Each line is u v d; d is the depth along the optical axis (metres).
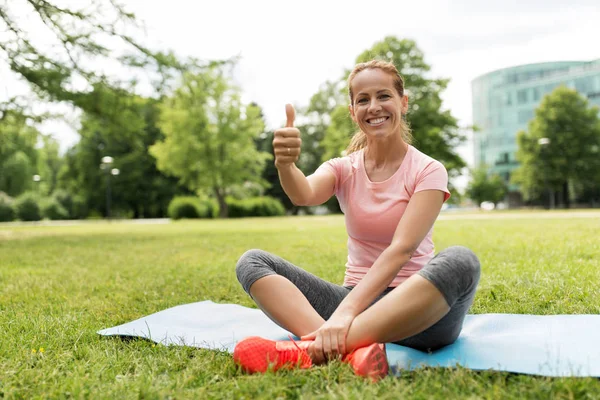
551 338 2.32
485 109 69.56
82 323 3.22
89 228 22.41
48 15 10.86
